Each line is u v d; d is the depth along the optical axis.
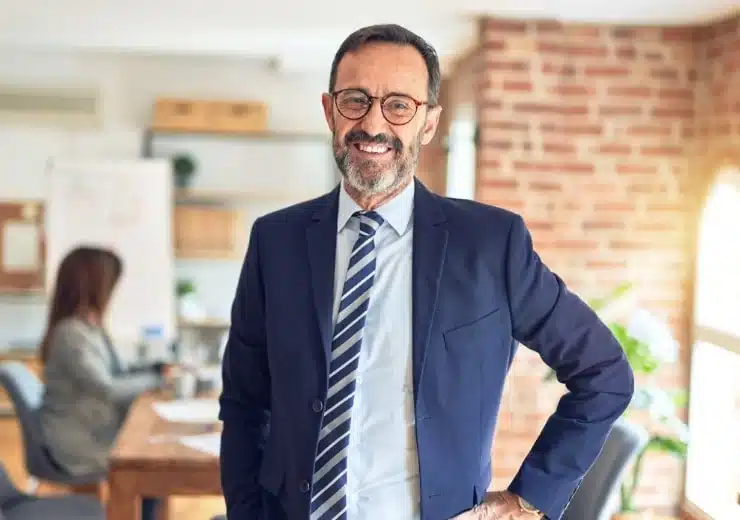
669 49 4.11
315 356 1.50
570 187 4.16
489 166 4.14
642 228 4.20
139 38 5.11
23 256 6.05
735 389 3.91
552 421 1.58
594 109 4.13
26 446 3.53
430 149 6.23
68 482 3.53
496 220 1.54
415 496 1.47
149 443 2.64
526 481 1.54
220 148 6.23
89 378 3.54
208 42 5.20
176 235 6.06
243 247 6.12
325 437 1.47
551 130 4.13
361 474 1.47
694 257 4.15
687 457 4.14
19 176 6.14
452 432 1.47
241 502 1.66
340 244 1.56
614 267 4.20
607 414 1.54
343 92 1.47
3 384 3.50
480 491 1.52
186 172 6.08
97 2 3.91
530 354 4.19
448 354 1.47
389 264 1.52
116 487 2.48
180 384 3.33
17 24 4.63
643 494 4.19
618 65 4.11
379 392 1.47
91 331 3.68
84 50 5.91
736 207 3.99
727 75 3.84
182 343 4.34
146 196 5.90
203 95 6.21
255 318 1.65
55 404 3.58
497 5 3.77
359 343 1.48
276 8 3.96
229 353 1.71
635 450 2.12
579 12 3.86
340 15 4.09
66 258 3.75
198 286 6.29
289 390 1.52
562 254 4.19
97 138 6.17
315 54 5.50
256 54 5.80
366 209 1.54
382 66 1.46
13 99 6.05
